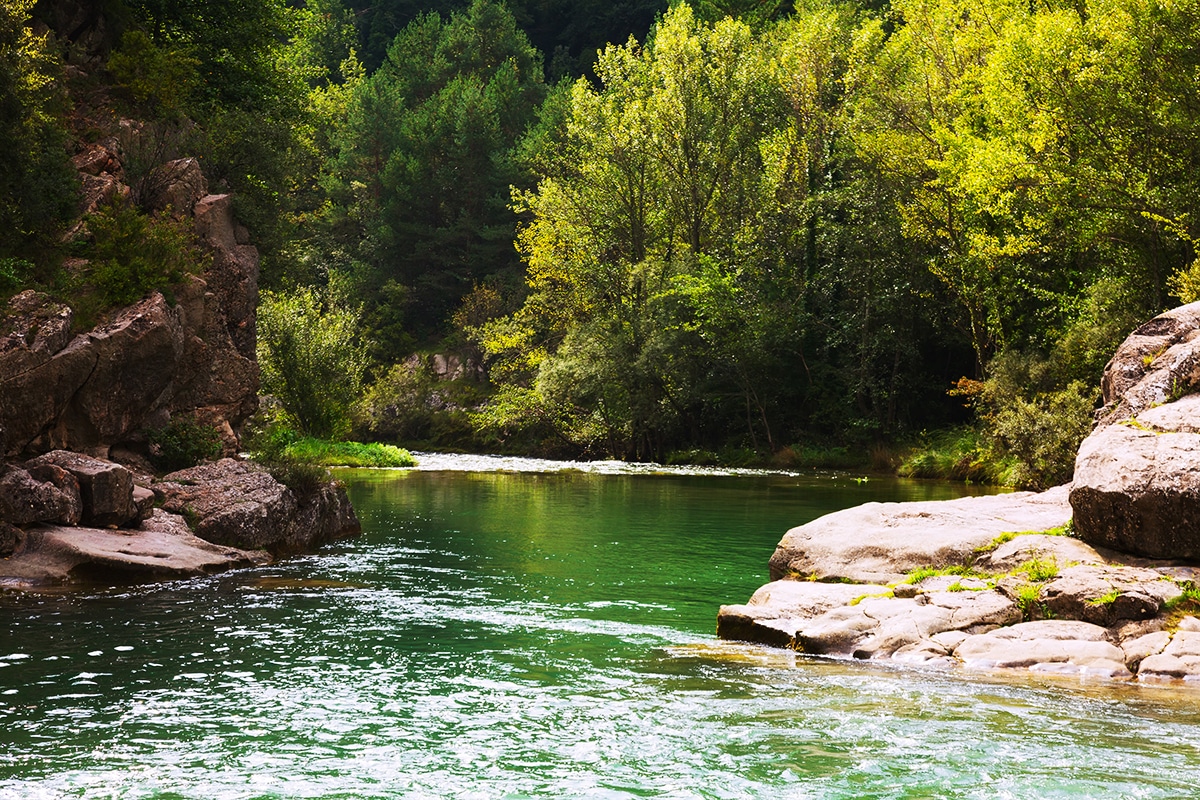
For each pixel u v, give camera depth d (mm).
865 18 63938
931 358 52344
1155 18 28828
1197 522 10938
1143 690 8984
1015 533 12555
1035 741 7539
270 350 51125
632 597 14148
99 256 18828
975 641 10180
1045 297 37469
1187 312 14742
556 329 69750
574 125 59812
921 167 42594
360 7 113812
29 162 18016
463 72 95500
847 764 7059
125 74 22609
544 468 47656
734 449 54562
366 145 88500
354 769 6930
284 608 12625
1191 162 29281
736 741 7566
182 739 7512
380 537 20484
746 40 57438
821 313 53188
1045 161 31656
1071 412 29359
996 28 41094
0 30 18234
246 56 29922
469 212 86188
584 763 7090
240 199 24203
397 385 74875
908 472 42406
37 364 15922
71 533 14367
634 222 59375
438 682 9266
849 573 12695
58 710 8164
